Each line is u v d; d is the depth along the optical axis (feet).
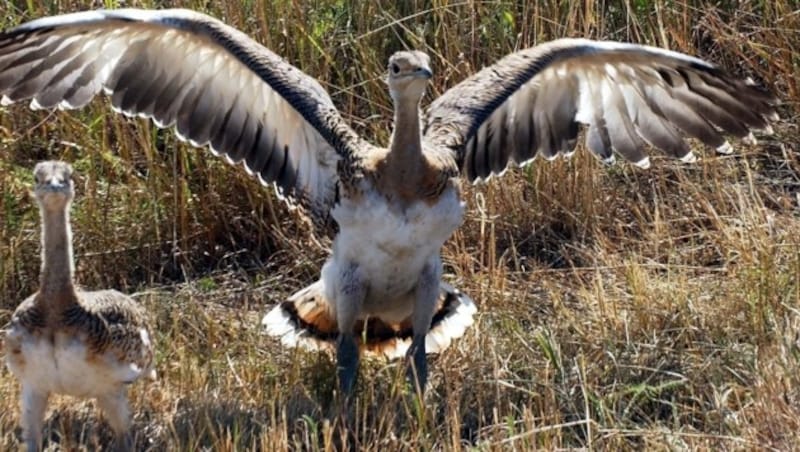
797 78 46.57
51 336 31.17
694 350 37.24
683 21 48.21
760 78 47.67
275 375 37.09
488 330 38.50
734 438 32.35
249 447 33.94
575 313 39.83
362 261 35.94
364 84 46.19
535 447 32.48
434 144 36.65
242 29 45.32
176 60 36.63
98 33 35.76
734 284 39.50
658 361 37.11
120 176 43.80
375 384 37.06
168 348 37.96
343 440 32.32
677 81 38.24
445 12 47.06
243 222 43.70
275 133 37.32
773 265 39.29
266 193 43.19
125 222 43.21
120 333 31.81
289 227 43.62
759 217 41.98
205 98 37.29
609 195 44.50
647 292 39.32
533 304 40.63
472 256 42.34
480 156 39.45
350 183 35.37
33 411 32.07
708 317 38.45
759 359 35.70
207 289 42.06
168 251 43.27
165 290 42.19
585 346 37.96
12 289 41.19
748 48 48.16
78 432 34.50
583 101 39.32
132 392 35.60
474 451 32.48
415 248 35.55
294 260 42.80
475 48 46.70
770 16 48.11
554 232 44.01
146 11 35.29
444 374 36.73
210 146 37.60
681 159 39.45
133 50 36.42
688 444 33.12
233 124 37.52
